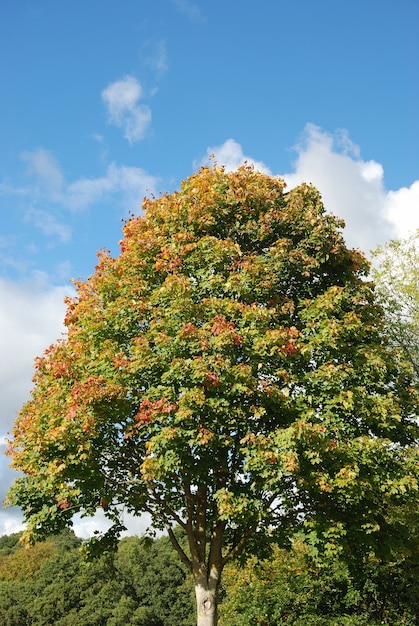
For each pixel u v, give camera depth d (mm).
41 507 12562
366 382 11914
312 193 14688
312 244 13398
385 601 14422
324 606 14781
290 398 11117
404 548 11531
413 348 18500
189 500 12609
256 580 15805
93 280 14672
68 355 12805
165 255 13211
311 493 11484
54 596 52469
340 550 10414
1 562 70375
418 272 18891
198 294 12750
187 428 10719
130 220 15789
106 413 11180
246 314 11469
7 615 52031
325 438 10258
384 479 11102
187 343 11250
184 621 56750
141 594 59156
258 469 10336
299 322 13031
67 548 81312
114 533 13367
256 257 12719
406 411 12820
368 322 13070
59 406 11547
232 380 10750
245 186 14273
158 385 11570
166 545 66125
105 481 12250
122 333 12914
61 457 11195
